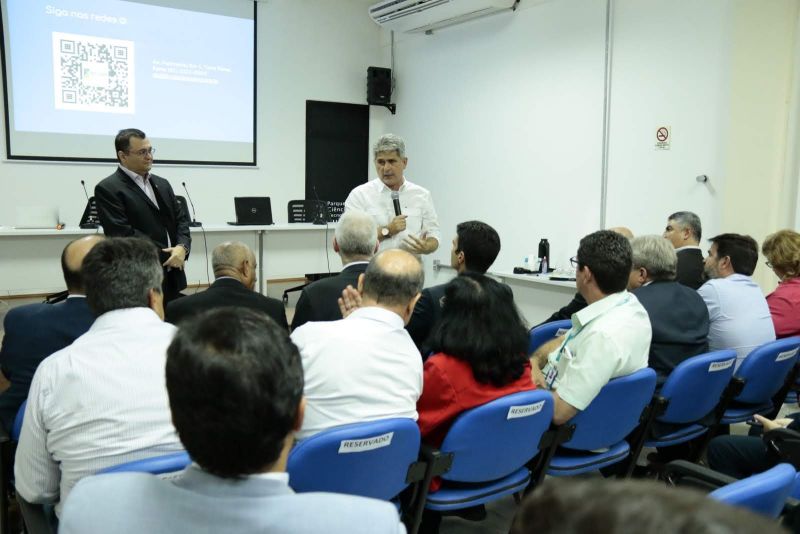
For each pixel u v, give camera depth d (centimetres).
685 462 168
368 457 147
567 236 557
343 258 259
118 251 148
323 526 74
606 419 199
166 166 693
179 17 682
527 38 585
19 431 174
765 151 407
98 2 638
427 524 203
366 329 161
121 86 660
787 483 117
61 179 643
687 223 360
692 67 446
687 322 233
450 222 708
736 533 37
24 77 616
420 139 753
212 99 712
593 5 516
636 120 489
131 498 76
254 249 630
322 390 155
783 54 396
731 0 417
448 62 694
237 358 76
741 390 235
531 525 43
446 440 168
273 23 741
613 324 197
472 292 176
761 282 414
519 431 175
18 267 557
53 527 151
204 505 74
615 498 41
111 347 137
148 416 133
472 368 173
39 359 192
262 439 76
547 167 573
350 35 796
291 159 773
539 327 282
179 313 233
